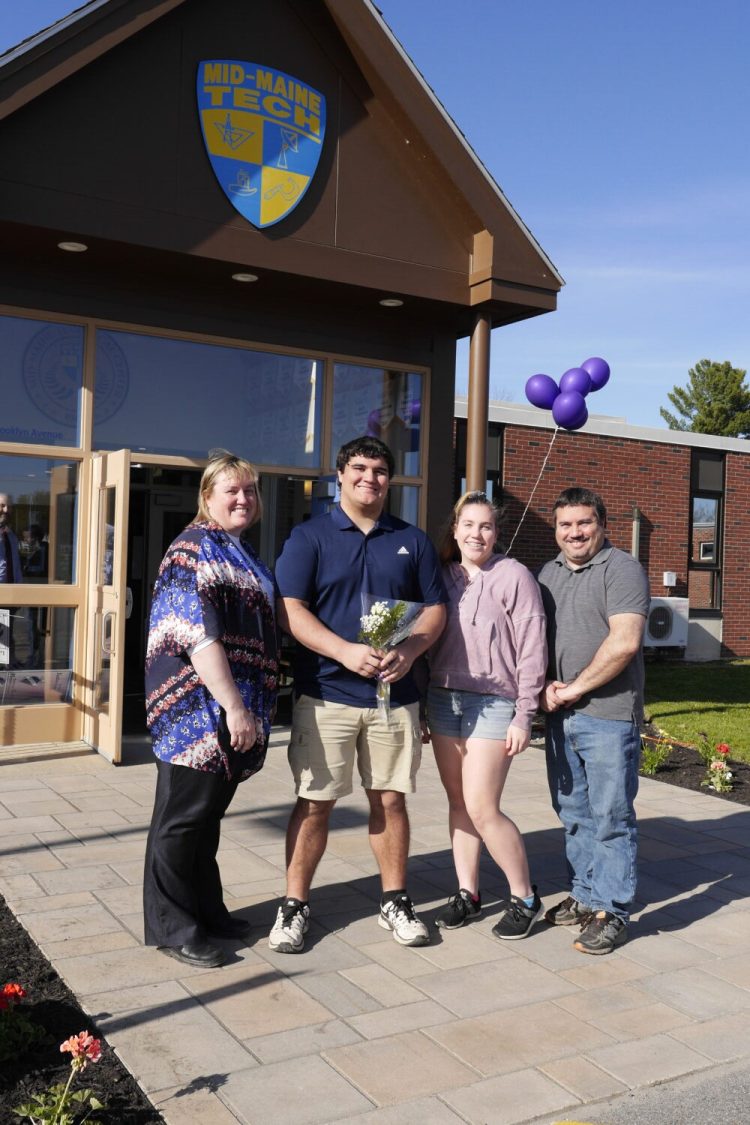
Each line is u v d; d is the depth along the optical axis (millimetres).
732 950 4180
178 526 12617
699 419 44406
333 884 4762
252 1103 2898
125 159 6949
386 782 4133
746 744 9258
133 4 6777
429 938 4105
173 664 3730
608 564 4160
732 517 18219
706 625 17922
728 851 5590
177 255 7254
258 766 3898
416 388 9227
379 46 7699
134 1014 3406
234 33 7375
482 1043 3307
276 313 8430
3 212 6520
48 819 5625
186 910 3861
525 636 4094
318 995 3604
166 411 8039
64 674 7625
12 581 7406
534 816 6133
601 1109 2969
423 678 4367
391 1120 2846
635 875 4152
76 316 7559
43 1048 3154
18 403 7406
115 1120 2777
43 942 3967
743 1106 3010
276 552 9539
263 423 8484
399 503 9172
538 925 4383
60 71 6547
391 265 8102
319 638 3943
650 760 7590
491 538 4230
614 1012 3572
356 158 7926
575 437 16047
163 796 3797
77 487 7641
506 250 8297
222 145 7320
